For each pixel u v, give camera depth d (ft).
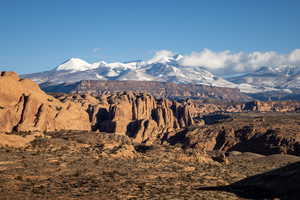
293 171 261.24
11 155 365.61
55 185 262.06
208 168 395.55
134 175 318.65
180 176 329.93
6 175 284.82
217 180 318.24
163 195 236.84
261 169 404.57
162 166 383.45
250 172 379.96
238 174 361.71
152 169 359.25
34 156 371.35
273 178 266.57
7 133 477.77
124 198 227.40
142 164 382.42
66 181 279.08
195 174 344.90
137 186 266.77
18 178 279.28
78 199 224.12
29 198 221.87
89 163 363.97
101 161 379.96
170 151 483.51
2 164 323.37
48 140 457.27
